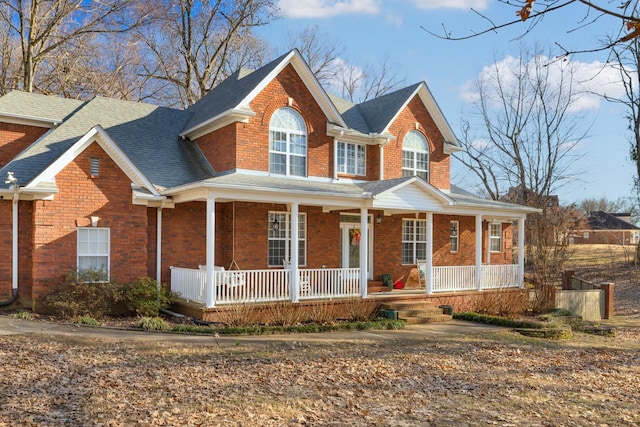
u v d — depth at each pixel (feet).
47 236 49.57
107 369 31.65
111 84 114.83
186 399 27.07
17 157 53.72
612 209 293.23
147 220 55.57
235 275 51.55
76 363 32.50
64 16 97.40
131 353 35.88
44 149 54.95
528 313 69.46
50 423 22.79
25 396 25.99
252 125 60.29
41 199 49.29
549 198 119.55
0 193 48.60
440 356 41.98
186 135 66.80
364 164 71.82
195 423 23.89
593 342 54.65
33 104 62.44
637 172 114.11
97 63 115.96
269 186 52.34
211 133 63.87
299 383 31.48
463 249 82.23
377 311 60.29
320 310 54.65
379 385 32.45
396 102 74.08
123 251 53.31
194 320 49.85
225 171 60.75
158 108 70.18
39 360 32.63
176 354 36.47
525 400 31.42
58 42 98.32
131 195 53.93
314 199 55.93
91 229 52.01
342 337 46.91
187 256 58.75
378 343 45.21
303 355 38.81
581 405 31.22
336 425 25.00
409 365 38.24
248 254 60.49
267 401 27.71
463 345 46.93
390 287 71.20
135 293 50.52
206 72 121.19
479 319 61.36
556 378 37.55
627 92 111.24
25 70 94.58
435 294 65.10
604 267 122.01
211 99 69.87
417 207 62.59
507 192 124.77
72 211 50.83
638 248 120.47
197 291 51.60
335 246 67.87
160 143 63.98
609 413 29.96
